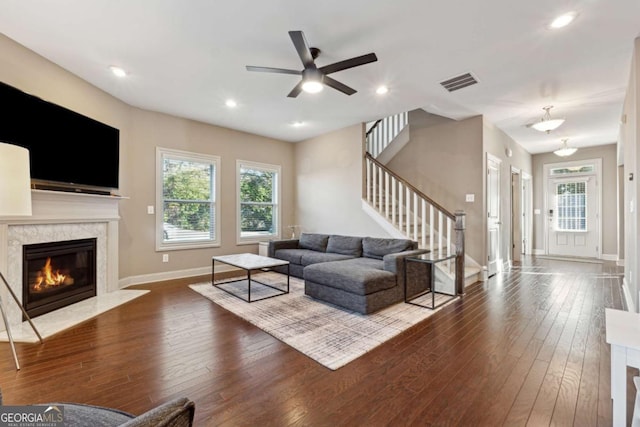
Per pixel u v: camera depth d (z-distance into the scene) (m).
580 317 3.13
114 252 3.98
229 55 3.02
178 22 2.49
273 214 6.41
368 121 5.24
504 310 3.36
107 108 3.95
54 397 1.74
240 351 2.33
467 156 4.98
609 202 7.07
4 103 2.61
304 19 2.44
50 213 3.12
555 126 4.35
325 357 2.24
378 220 5.03
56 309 3.23
